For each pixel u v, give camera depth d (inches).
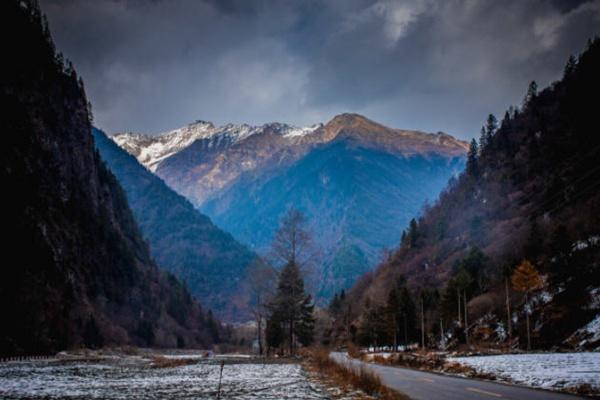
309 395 836.6
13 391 959.0
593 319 2487.7
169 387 1030.4
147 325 5900.6
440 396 751.1
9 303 3457.2
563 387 853.8
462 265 4392.2
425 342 4025.6
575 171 5625.0
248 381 1165.1
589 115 6968.5
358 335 4419.3
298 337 2878.9
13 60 5541.3
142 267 7480.3
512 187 7288.4
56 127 5940.0
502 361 1600.6
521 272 2655.0
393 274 7111.2
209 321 7480.3
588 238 3196.4
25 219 4306.1
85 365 2249.0
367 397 775.7
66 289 4559.5
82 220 5841.5
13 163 4559.5
